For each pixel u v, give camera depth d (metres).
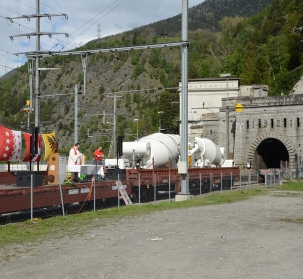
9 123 103.12
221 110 82.12
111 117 154.00
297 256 12.08
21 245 14.21
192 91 99.94
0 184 22.12
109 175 29.56
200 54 198.25
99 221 19.61
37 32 42.34
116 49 29.58
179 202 28.27
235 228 17.16
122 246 13.75
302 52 131.62
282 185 49.28
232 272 10.40
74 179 25.61
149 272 10.49
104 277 10.14
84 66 30.27
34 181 21.23
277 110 76.31
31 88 44.28
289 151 75.00
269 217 20.61
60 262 11.73
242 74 138.50
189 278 9.92
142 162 36.44
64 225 18.39
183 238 14.97
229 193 37.97
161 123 137.38
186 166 30.38
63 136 158.25
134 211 23.31
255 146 77.75
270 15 190.75
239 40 198.25
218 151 49.53
